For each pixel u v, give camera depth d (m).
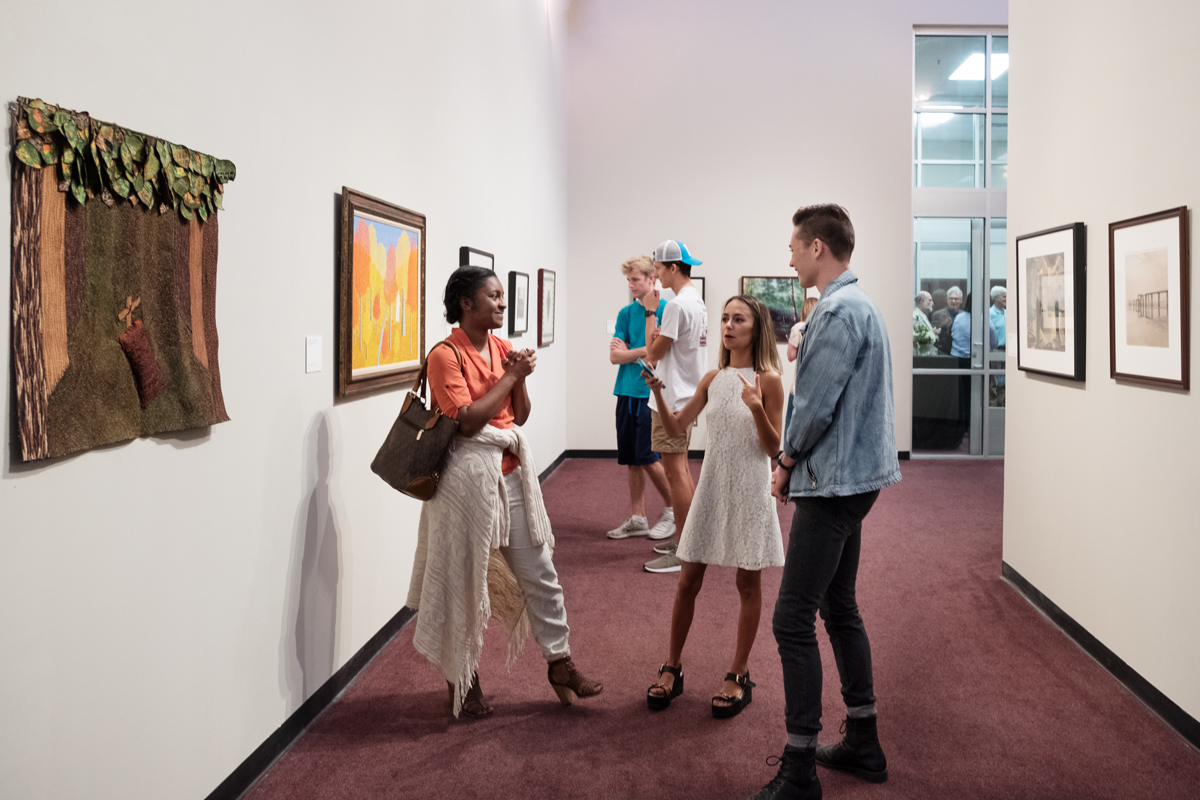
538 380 7.34
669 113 8.91
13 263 1.52
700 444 9.04
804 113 8.83
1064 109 3.86
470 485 2.70
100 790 1.80
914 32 8.90
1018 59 4.47
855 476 2.25
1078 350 3.61
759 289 8.92
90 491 1.75
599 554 5.16
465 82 4.74
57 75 1.63
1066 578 3.80
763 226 8.91
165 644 2.03
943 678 3.29
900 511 6.49
